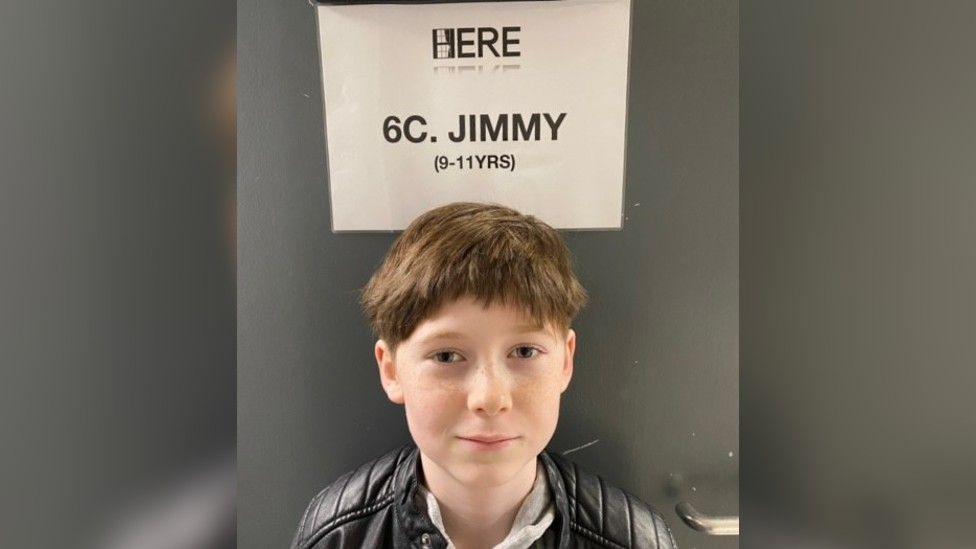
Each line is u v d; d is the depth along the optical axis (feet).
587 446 2.90
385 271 2.70
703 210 2.90
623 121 2.87
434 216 2.69
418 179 2.90
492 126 2.87
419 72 2.87
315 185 2.94
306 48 2.93
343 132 2.91
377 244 2.93
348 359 2.94
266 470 2.97
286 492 2.97
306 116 2.94
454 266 2.47
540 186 2.88
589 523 2.82
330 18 2.88
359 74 2.89
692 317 2.90
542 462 2.81
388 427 2.93
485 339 2.47
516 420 2.49
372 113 2.89
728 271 2.91
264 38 2.95
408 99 2.88
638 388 2.90
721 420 2.91
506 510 2.68
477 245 2.51
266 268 2.97
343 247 2.94
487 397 2.43
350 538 2.84
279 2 2.94
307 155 2.94
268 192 2.96
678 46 2.88
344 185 2.92
